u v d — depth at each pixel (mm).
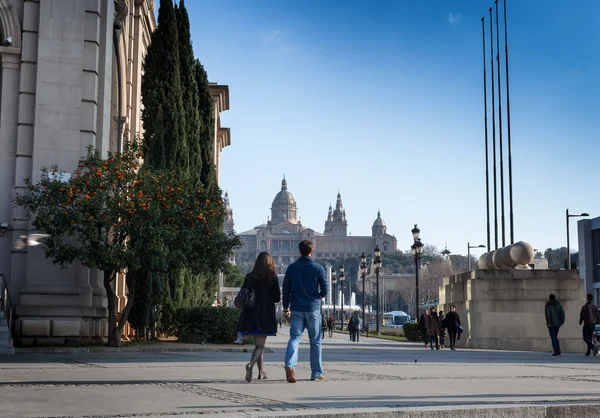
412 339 45438
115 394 8250
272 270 10453
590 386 9883
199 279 36219
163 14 31750
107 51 24844
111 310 22703
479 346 30094
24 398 7781
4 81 23344
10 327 20547
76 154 23250
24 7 23469
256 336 10289
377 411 6562
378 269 64125
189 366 14008
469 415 6852
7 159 23172
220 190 24344
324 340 44438
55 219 21109
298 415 6309
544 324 29875
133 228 21234
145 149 27484
